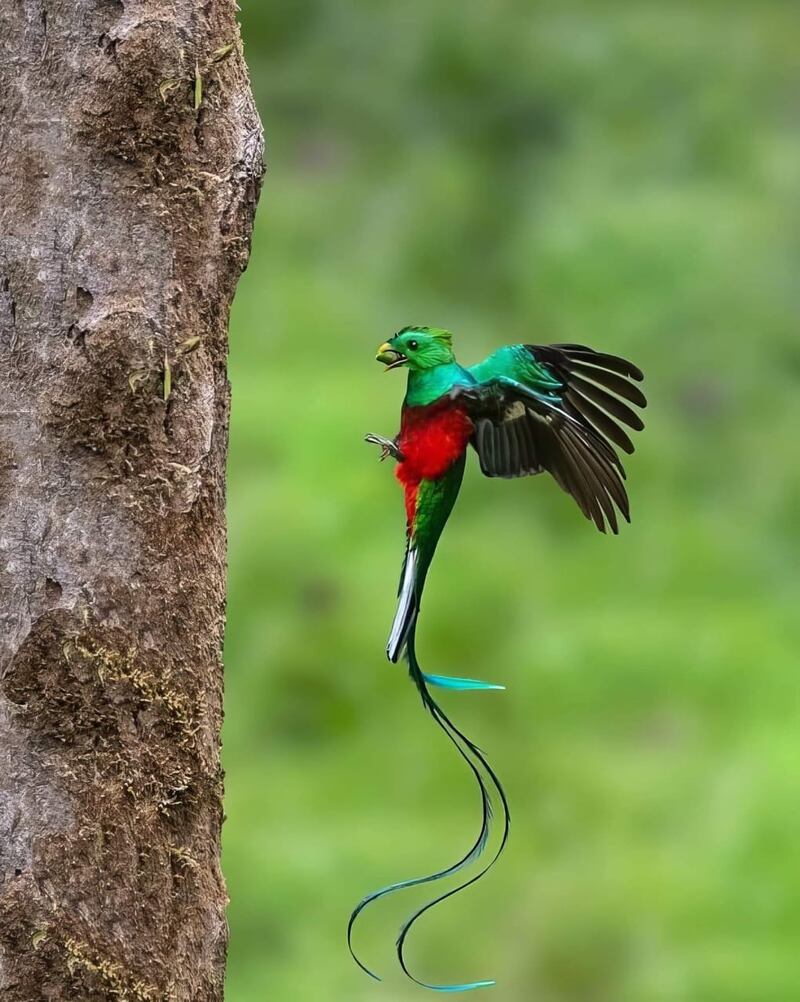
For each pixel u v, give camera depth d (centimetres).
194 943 480
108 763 464
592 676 1709
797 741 1567
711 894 1391
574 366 518
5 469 461
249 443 1950
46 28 462
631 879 1419
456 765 1614
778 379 2148
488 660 1755
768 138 2422
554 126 2502
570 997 1320
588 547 1942
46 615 460
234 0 494
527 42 2584
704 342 2173
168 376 470
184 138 474
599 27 2614
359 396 2011
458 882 1447
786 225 2288
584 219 2273
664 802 1544
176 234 473
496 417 513
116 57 463
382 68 2580
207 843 489
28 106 462
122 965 463
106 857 462
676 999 1290
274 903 1416
